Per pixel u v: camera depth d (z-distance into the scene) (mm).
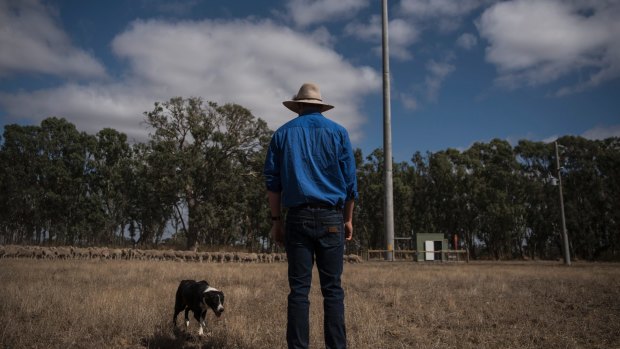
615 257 48500
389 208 29422
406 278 12914
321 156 3740
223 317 6801
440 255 31422
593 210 50094
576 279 12898
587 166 50281
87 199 49125
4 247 23188
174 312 6473
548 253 53156
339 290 3746
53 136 50188
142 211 50656
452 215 52625
